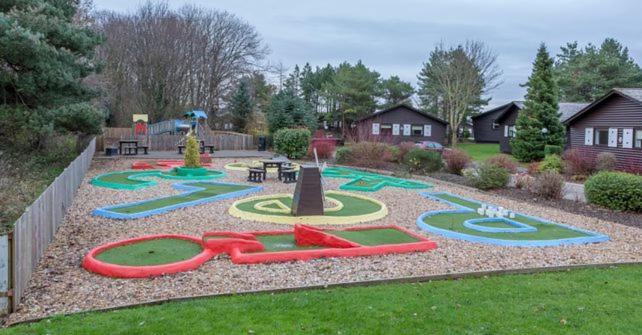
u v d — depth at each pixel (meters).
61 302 5.68
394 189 16.09
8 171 13.00
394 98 58.88
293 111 34.84
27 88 15.52
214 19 49.16
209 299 5.76
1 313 5.30
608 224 11.12
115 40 44.25
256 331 4.86
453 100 46.19
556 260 7.97
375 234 9.25
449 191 16.12
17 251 5.57
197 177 18.16
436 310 5.51
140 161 24.67
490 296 6.03
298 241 8.20
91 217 10.59
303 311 5.41
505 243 8.96
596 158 21.88
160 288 6.18
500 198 14.86
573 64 51.84
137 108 44.34
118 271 6.59
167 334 4.74
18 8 16.03
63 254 7.68
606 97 24.28
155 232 9.34
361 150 23.94
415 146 23.97
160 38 45.66
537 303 5.81
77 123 17.30
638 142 22.67
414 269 7.21
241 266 7.13
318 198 11.10
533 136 30.58
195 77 48.72
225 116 49.44
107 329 4.84
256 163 23.03
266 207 11.95
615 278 6.93
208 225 10.02
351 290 6.17
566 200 14.44
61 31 16.69
